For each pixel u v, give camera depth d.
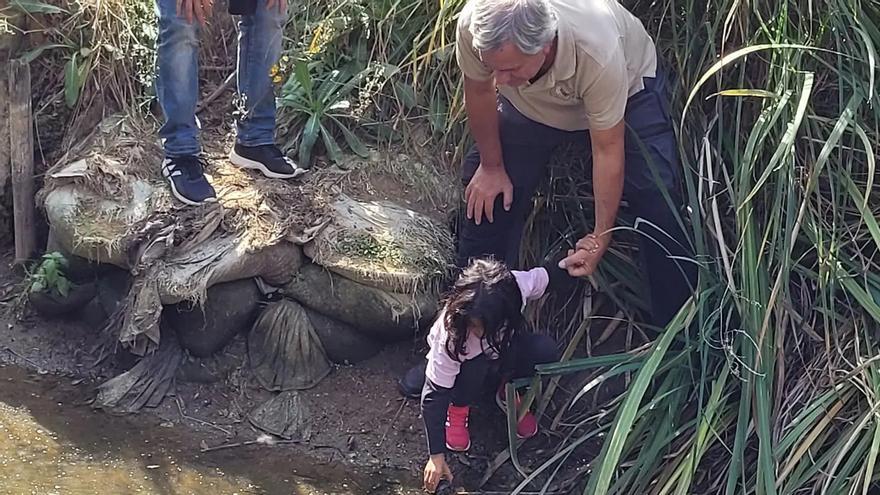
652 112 3.29
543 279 3.19
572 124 3.25
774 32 3.39
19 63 3.78
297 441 3.36
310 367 3.52
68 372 3.56
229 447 3.30
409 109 3.99
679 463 3.08
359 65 4.09
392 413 3.45
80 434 3.28
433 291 3.54
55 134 4.00
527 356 3.26
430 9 4.02
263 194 3.65
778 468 2.96
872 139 3.33
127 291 3.62
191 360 3.52
